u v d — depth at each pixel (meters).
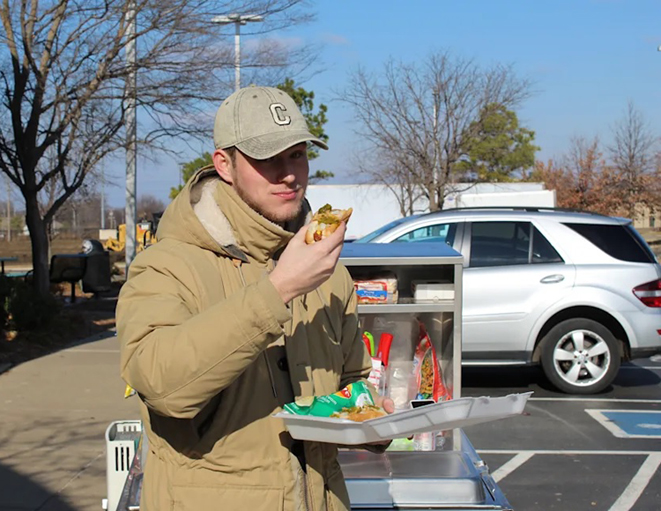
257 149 1.83
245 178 1.89
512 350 8.08
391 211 26.33
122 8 11.70
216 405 1.82
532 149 44.25
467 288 8.09
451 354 4.17
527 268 8.12
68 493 5.21
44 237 12.91
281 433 1.86
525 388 8.59
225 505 1.79
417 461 3.19
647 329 8.05
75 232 52.72
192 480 1.81
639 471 5.89
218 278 1.87
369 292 4.01
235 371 1.62
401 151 22.66
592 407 7.75
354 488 2.91
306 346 1.96
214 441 1.80
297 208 1.95
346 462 3.18
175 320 1.70
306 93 25.05
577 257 8.15
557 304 8.02
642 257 8.23
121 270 26.02
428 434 3.56
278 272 1.65
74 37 11.92
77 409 7.41
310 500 1.90
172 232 1.92
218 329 1.60
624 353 8.23
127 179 15.91
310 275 1.65
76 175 13.24
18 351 10.19
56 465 5.78
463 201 21.56
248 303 1.61
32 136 12.36
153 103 12.58
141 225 25.38
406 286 4.36
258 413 1.83
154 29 12.09
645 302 8.07
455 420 1.91
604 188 35.22
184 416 1.66
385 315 4.07
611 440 6.69
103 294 18.19
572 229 8.25
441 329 4.23
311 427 1.83
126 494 2.82
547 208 8.61
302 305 2.00
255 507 1.80
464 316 8.07
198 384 1.61
